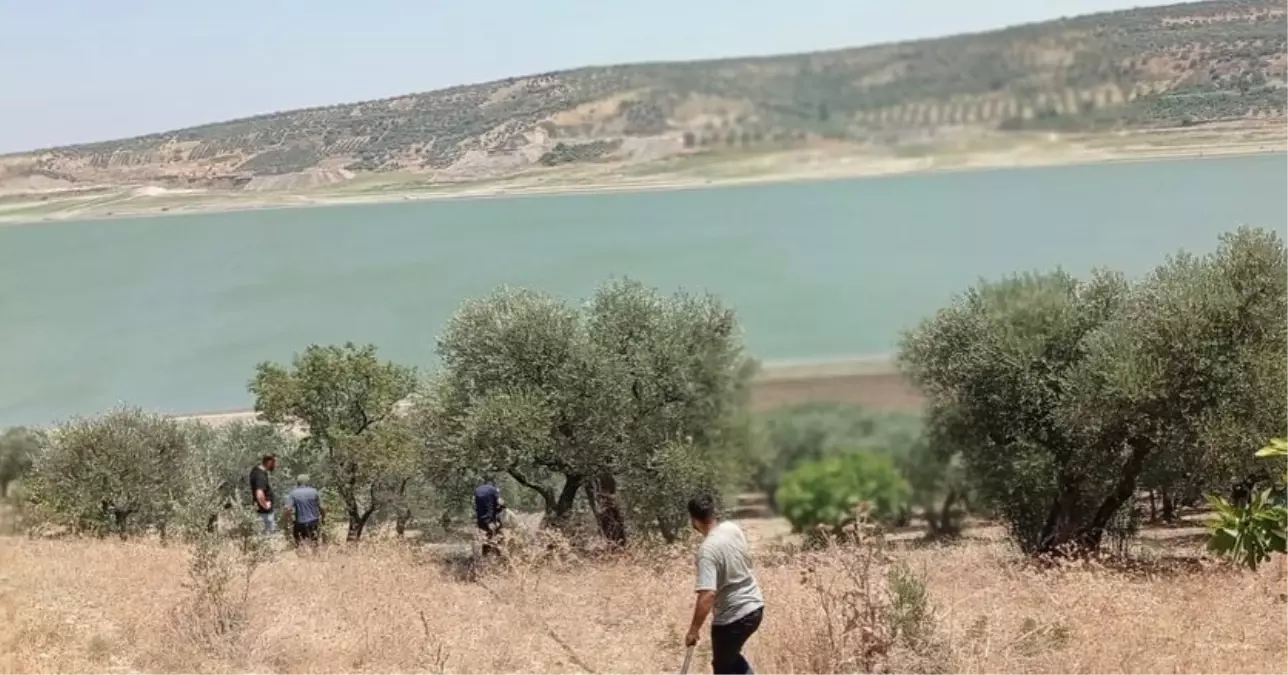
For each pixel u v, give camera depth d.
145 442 20.62
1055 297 15.33
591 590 10.27
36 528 17.19
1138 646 7.52
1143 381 13.99
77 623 8.19
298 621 8.58
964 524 15.02
